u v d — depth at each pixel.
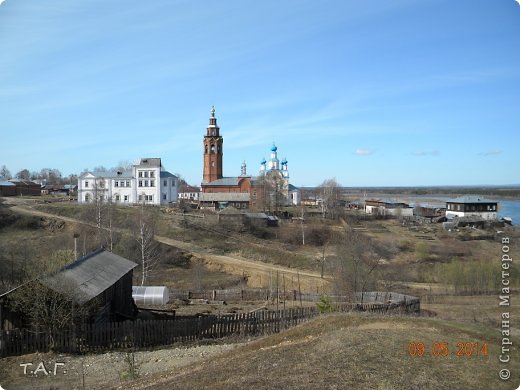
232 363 20.64
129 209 94.62
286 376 17.42
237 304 44.41
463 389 16.48
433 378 17.22
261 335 30.56
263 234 87.25
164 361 25.38
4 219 76.31
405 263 66.06
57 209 88.88
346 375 17.09
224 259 69.00
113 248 63.34
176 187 114.75
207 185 126.56
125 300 34.94
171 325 28.86
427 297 47.22
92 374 23.41
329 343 21.44
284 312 31.97
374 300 42.28
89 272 30.64
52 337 25.89
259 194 117.12
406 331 23.36
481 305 43.34
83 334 26.47
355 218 111.81
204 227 85.25
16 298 25.91
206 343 29.05
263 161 154.00
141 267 61.72
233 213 89.56
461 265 56.66
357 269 48.22
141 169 108.44
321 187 136.75
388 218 118.12
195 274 60.97
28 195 130.88
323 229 89.25
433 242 82.69
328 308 32.62
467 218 107.31
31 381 22.39
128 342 27.61
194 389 17.53
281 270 65.00
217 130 131.88
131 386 20.28
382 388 15.92
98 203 79.25
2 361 24.30
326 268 65.44
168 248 70.00
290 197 138.38
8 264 51.34
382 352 19.80
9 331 25.06
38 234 72.88
